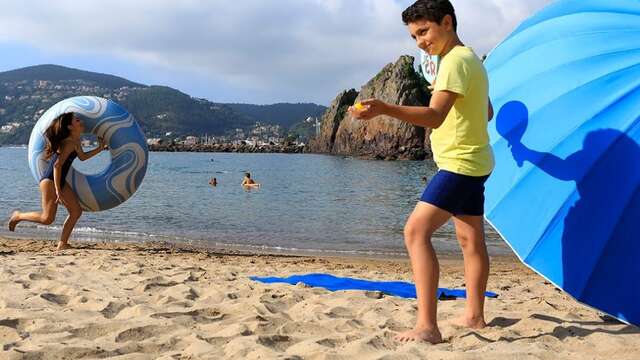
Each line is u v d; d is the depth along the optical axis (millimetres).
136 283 5238
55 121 8023
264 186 28625
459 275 7625
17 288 4754
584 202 3412
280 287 5254
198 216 15766
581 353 2973
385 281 6113
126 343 3113
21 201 19125
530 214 3584
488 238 12203
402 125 82938
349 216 16547
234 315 3994
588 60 3672
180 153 124750
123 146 8531
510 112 3877
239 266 7348
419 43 3271
